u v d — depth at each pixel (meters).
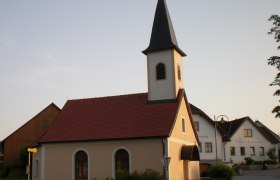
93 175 27.72
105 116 30.23
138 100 30.84
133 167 26.59
